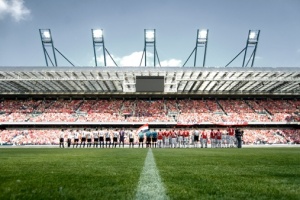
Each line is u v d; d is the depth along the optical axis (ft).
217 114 158.40
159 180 13.70
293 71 136.36
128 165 22.94
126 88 155.33
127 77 147.64
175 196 9.70
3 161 28.17
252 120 152.35
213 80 141.28
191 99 173.17
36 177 14.58
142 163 25.29
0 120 146.61
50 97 171.53
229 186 11.89
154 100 171.83
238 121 152.25
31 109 158.30
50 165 22.82
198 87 161.79
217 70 136.87
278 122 150.20
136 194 10.02
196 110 161.89
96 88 162.40
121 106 164.86
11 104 162.71
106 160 29.78
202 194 10.08
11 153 51.85
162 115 156.35
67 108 160.86
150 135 107.65
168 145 108.06
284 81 145.28
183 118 153.99
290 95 170.81
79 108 161.38
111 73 140.36
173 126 152.15
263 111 160.97
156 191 10.62
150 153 50.14
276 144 143.02
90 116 153.38
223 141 113.60
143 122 149.79
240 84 156.04
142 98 173.37
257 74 142.51
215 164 24.22
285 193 10.37
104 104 166.50
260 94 169.37
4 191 10.39
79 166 21.86
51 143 139.74
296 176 15.58
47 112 155.63
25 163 25.20
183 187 11.58
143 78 141.49
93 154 46.21
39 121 147.43
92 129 150.30
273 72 137.39
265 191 10.74
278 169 19.75
